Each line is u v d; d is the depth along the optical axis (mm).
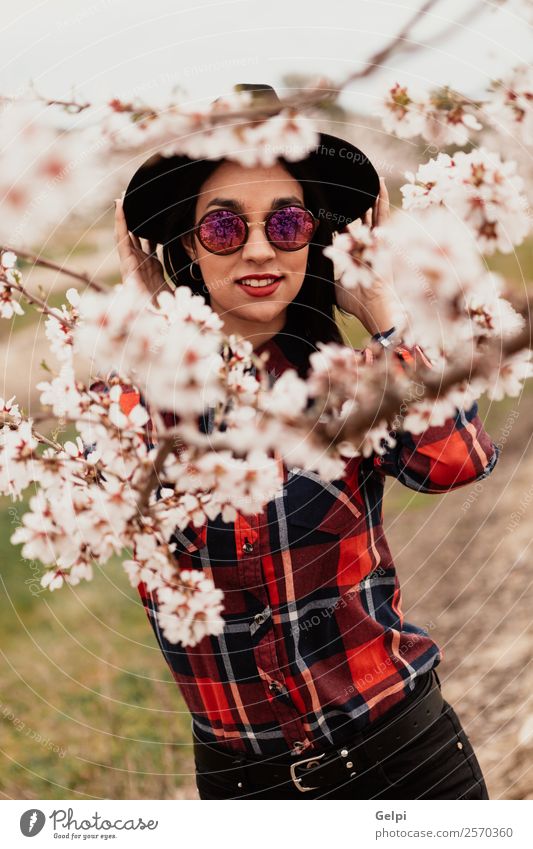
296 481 1745
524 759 3574
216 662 1786
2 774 3572
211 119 1714
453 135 1872
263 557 1733
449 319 1665
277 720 1791
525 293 1665
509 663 4406
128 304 1624
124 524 1644
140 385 1637
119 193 2123
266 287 1742
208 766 1923
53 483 1671
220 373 1628
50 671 4430
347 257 1749
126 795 3502
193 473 1641
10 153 1696
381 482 1879
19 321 4645
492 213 1738
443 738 1898
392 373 1663
